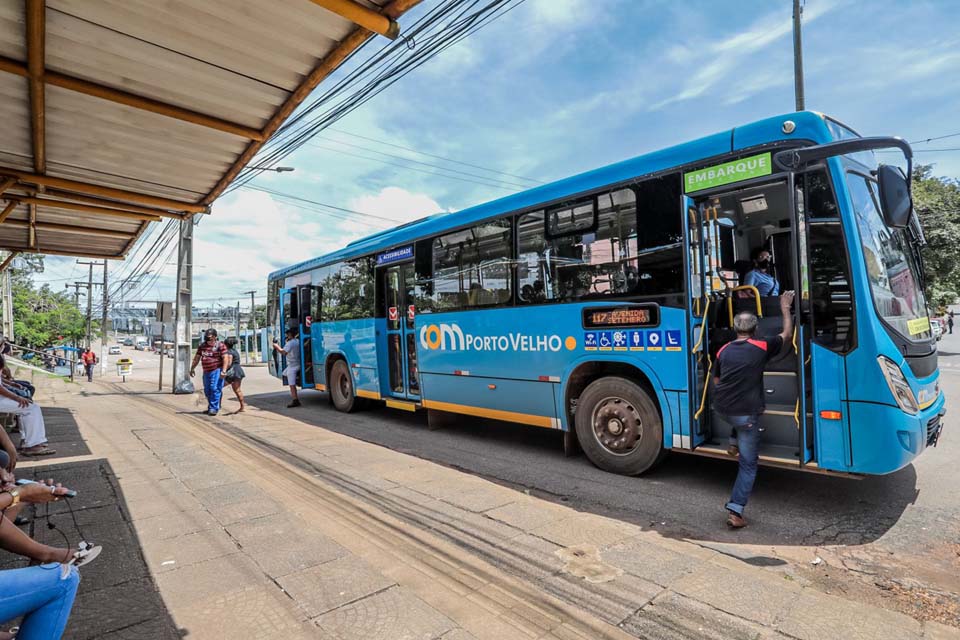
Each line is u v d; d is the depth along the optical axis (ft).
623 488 16.81
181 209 25.58
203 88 15.26
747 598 10.07
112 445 24.00
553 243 19.94
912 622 9.16
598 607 9.86
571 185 19.27
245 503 15.74
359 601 10.08
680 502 15.44
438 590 10.50
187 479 18.30
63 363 87.04
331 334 35.32
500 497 16.28
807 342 13.70
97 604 10.00
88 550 7.97
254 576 11.10
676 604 9.91
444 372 25.14
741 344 13.51
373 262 30.63
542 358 20.40
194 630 9.13
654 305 16.69
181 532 13.50
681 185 16.14
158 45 13.15
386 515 14.74
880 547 12.30
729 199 17.90
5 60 13.37
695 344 15.89
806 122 13.89
